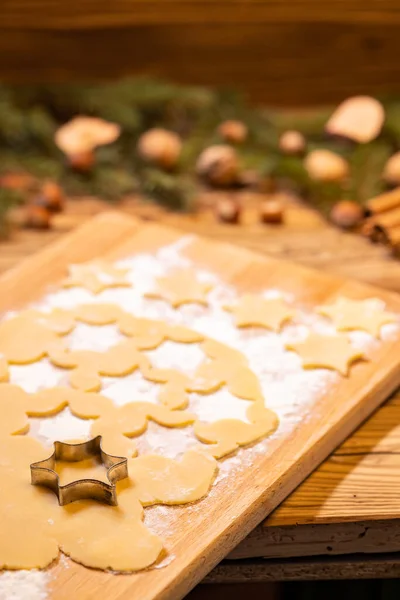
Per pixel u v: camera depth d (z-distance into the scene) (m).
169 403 0.89
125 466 0.83
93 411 0.88
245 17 1.23
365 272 1.07
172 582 0.79
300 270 1.03
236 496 0.83
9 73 1.24
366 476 0.88
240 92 1.22
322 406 0.90
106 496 0.82
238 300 0.99
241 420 0.88
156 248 1.05
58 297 0.99
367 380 0.92
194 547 0.80
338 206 1.13
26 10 1.21
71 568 0.79
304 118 1.21
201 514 0.82
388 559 0.87
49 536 0.80
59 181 1.17
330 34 1.24
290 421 0.89
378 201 1.08
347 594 0.99
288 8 1.23
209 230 1.13
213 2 1.22
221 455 0.86
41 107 1.21
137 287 1.00
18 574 0.78
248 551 0.86
